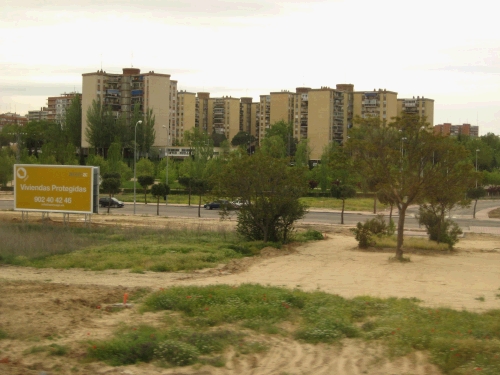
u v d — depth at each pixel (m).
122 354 10.33
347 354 10.73
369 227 31.33
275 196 31.69
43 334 11.83
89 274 21.47
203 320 13.17
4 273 21.31
